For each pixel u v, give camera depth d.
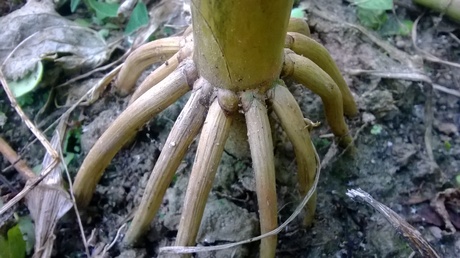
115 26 0.17
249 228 0.13
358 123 0.15
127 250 0.13
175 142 0.11
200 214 0.12
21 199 0.14
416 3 0.18
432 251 0.12
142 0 0.17
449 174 0.15
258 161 0.11
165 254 0.13
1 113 0.15
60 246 0.14
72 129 0.15
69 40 0.16
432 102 0.16
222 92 0.11
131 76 0.15
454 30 0.18
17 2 0.17
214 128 0.11
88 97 0.15
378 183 0.15
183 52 0.12
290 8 0.10
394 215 0.12
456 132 0.16
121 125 0.12
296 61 0.12
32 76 0.15
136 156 0.15
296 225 0.14
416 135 0.16
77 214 0.14
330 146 0.15
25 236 0.14
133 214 0.14
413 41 0.17
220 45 0.10
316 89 0.13
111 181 0.15
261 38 0.10
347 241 0.14
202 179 0.11
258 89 0.11
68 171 0.15
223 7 0.09
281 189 0.14
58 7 0.17
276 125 0.14
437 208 0.15
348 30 0.17
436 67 0.17
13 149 0.15
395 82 0.16
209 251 0.13
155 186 0.12
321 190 0.15
